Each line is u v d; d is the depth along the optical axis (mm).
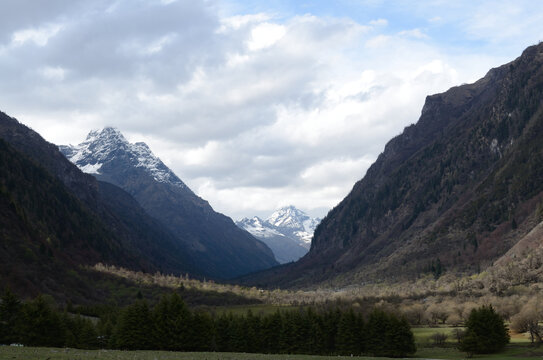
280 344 171250
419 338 196750
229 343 168500
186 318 152000
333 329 173375
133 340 147375
